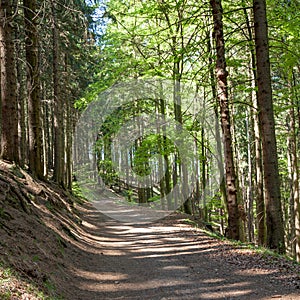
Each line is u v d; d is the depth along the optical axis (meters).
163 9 14.95
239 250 9.71
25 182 12.05
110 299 6.47
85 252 10.48
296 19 12.14
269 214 9.43
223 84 11.48
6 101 11.51
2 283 5.03
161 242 12.31
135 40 18.84
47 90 25.66
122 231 15.74
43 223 9.89
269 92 9.50
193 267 8.44
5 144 11.78
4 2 10.85
